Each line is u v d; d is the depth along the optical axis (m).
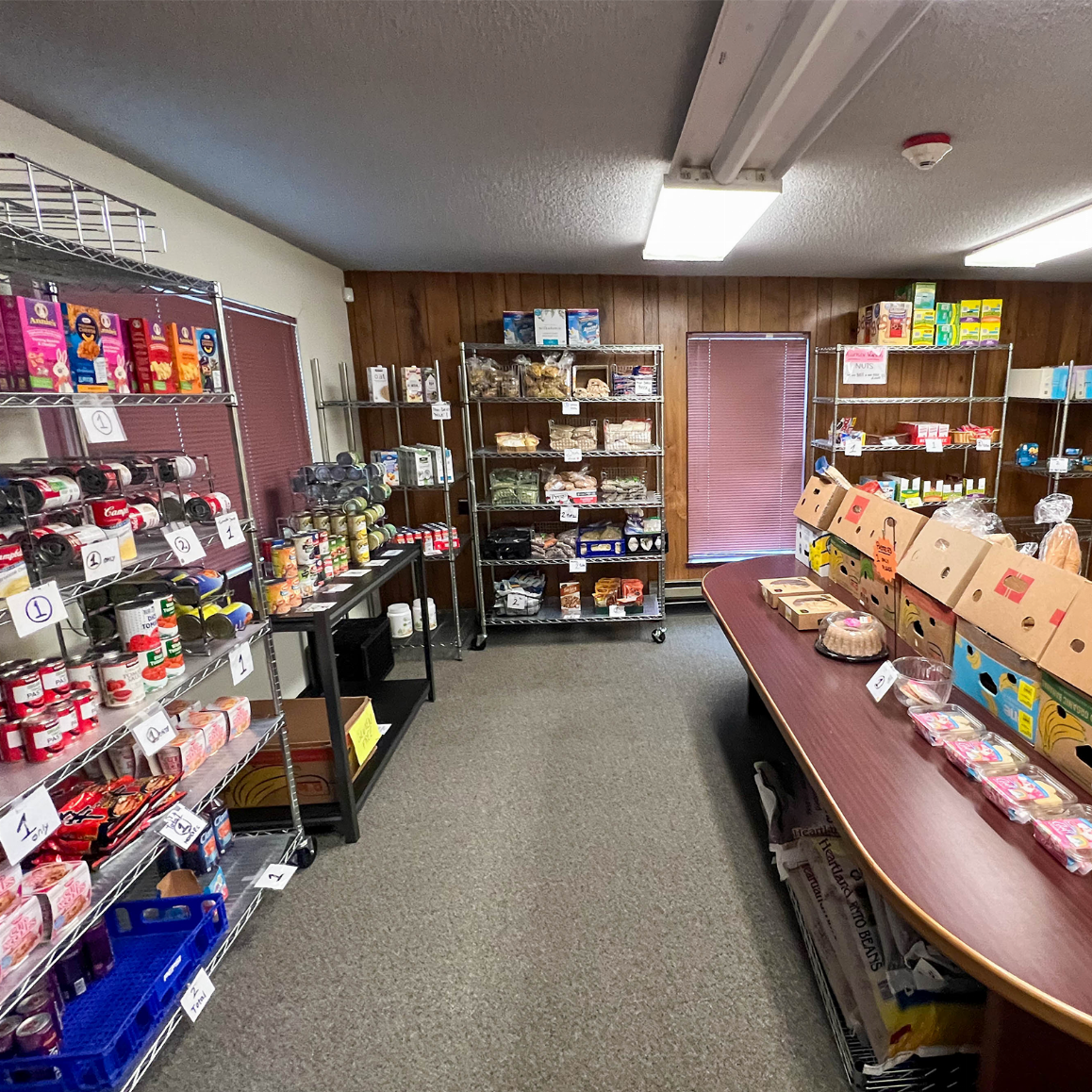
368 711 2.42
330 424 3.59
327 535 2.49
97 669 1.42
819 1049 1.38
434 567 4.27
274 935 1.75
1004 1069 1.03
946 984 1.30
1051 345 4.20
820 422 4.21
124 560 1.41
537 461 4.12
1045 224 2.75
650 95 1.69
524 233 2.96
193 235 2.39
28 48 1.40
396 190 2.38
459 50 1.46
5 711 1.19
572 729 2.83
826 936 1.59
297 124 1.82
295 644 3.09
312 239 3.05
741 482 4.32
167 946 1.48
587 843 2.08
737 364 4.14
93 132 1.84
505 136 1.93
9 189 1.44
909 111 1.78
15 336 1.17
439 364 3.94
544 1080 1.34
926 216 2.72
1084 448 4.37
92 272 1.52
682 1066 1.36
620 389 3.67
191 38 1.39
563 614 3.89
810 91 1.52
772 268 3.74
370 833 2.17
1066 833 0.96
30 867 1.27
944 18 1.35
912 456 4.32
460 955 1.66
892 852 0.98
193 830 1.47
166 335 1.59
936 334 3.78
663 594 3.86
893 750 1.28
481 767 2.55
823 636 1.86
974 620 1.42
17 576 1.14
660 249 2.93
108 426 1.37
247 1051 1.42
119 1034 1.23
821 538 2.55
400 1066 1.38
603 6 1.29
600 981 1.57
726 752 2.61
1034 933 0.82
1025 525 4.19
